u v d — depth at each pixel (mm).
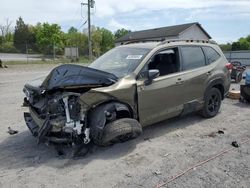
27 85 5152
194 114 7047
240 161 4422
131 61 5207
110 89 4414
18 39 76938
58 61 36844
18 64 28812
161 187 3666
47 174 4062
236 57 30531
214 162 4387
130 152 4781
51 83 4594
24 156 4676
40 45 59469
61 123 4293
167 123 6352
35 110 4918
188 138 5457
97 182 3826
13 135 5703
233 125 6305
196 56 6262
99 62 5738
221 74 6746
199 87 6164
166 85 5316
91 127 4398
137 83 4832
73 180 3889
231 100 9039
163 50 5531
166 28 49719
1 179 3936
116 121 4410
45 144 4863
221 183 3746
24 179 3934
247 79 8422
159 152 4777
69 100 4336
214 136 5578
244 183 3744
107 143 4398
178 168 4188
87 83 4336
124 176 3973
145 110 5035
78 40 61750
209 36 46844
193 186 3678
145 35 51094
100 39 67000
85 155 4645
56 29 61938
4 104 8695
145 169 4172
